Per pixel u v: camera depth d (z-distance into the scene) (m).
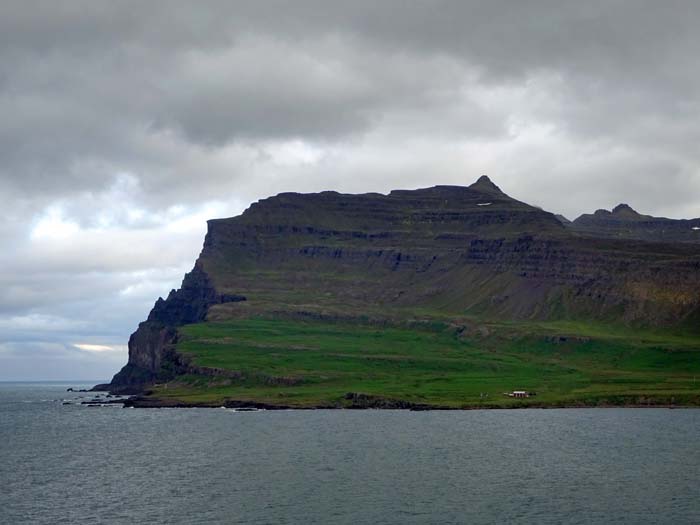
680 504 176.25
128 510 172.25
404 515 166.62
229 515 167.00
